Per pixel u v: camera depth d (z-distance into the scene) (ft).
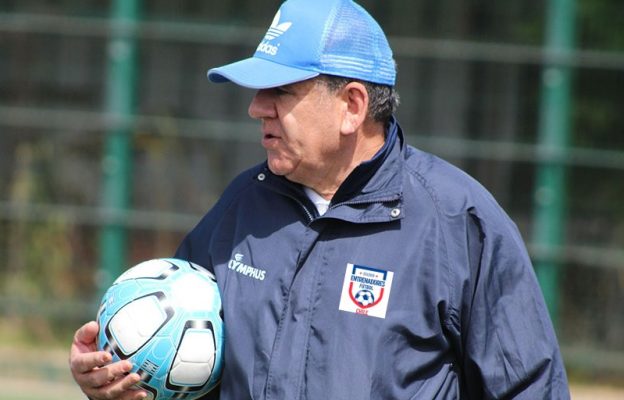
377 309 37.32
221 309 39.09
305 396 37.14
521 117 99.50
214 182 102.27
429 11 100.73
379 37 39.17
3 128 104.22
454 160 100.27
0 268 103.86
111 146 102.17
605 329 99.14
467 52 99.86
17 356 101.40
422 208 38.14
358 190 38.40
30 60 103.76
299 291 38.06
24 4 103.55
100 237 102.83
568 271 99.04
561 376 37.86
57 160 103.55
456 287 37.40
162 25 101.76
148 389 38.17
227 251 40.32
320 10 38.52
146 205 102.53
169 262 39.88
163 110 102.27
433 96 100.42
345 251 38.06
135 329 37.91
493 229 38.01
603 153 98.48
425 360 37.42
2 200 104.06
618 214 98.84
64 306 102.94
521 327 37.50
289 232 39.01
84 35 102.83
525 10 99.81
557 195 98.84
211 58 101.76
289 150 38.45
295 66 37.96
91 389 38.19
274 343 37.81
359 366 36.88
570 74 98.73
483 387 37.73
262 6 101.71
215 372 38.70
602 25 99.60
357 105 38.58
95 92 102.99
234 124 102.17
